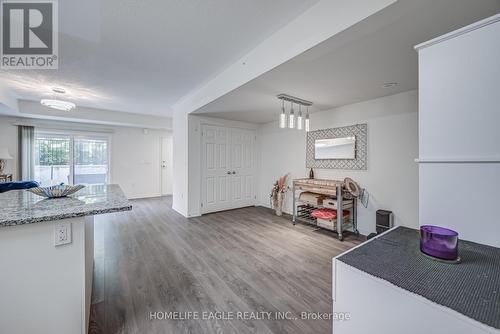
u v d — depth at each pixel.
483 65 0.96
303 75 2.29
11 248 1.07
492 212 0.97
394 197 2.95
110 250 2.69
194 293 1.84
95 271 2.19
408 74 2.30
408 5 1.22
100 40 2.13
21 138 4.79
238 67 2.58
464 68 1.01
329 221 3.23
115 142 6.01
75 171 5.54
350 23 1.40
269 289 1.90
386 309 0.75
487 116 0.96
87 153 5.68
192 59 2.54
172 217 4.24
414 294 0.68
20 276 1.09
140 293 1.83
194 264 2.34
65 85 3.38
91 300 1.73
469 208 1.03
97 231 3.40
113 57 2.47
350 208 3.31
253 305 1.69
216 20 1.82
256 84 2.52
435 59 1.10
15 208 1.28
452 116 1.05
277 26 1.91
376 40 1.69
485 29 0.96
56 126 5.21
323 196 3.52
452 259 0.87
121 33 2.01
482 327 0.55
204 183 4.44
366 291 0.81
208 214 4.47
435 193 1.12
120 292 1.84
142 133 6.43
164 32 2.00
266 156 5.11
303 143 4.19
